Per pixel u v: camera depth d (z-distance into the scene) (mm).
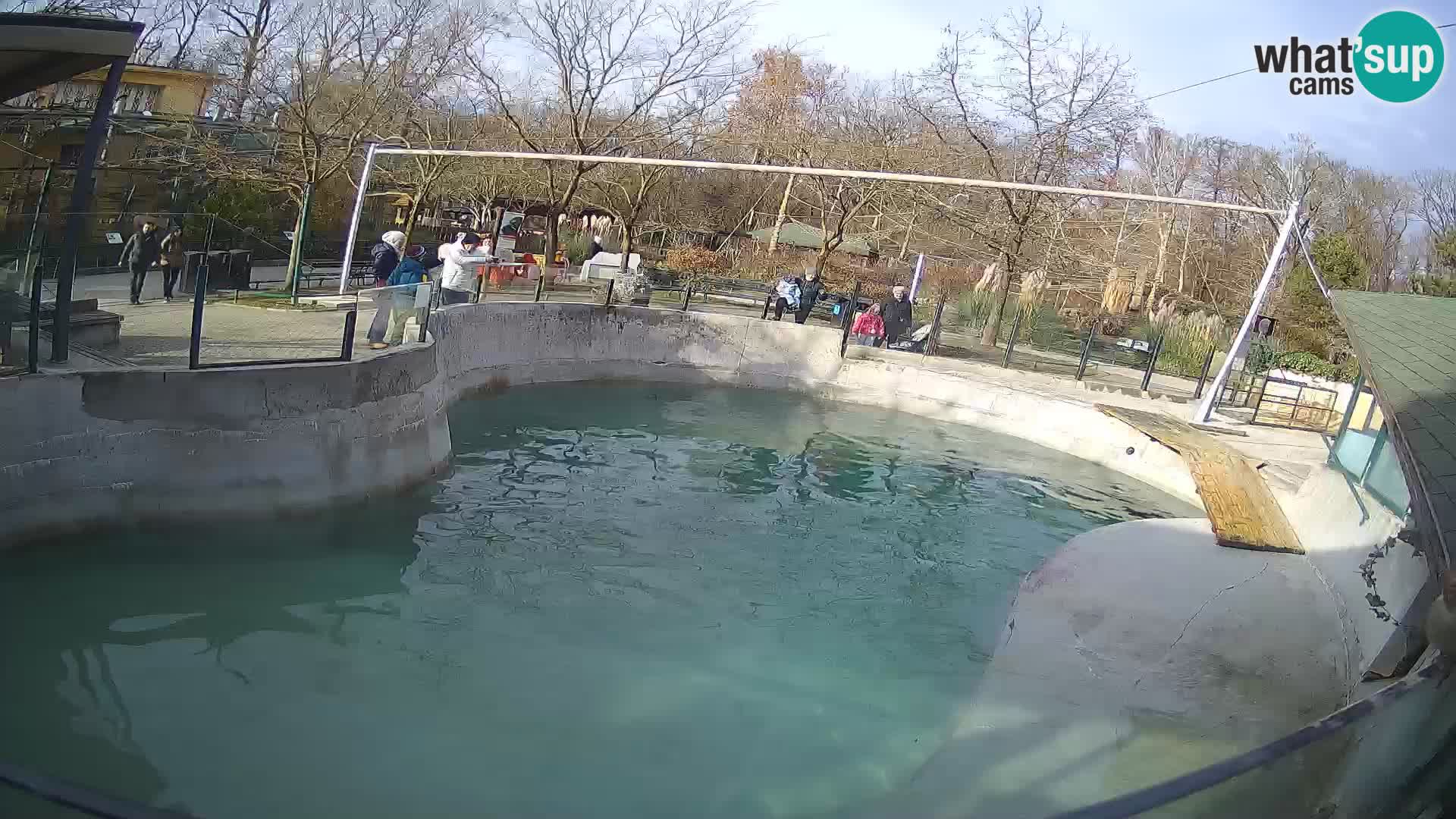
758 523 13930
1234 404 21703
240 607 9336
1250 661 8914
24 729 6949
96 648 8156
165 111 24156
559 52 25719
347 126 23547
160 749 6992
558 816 6848
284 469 10742
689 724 8305
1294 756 4348
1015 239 26328
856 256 39312
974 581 12500
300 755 7184
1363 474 11492
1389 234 46344
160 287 13422
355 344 12344
